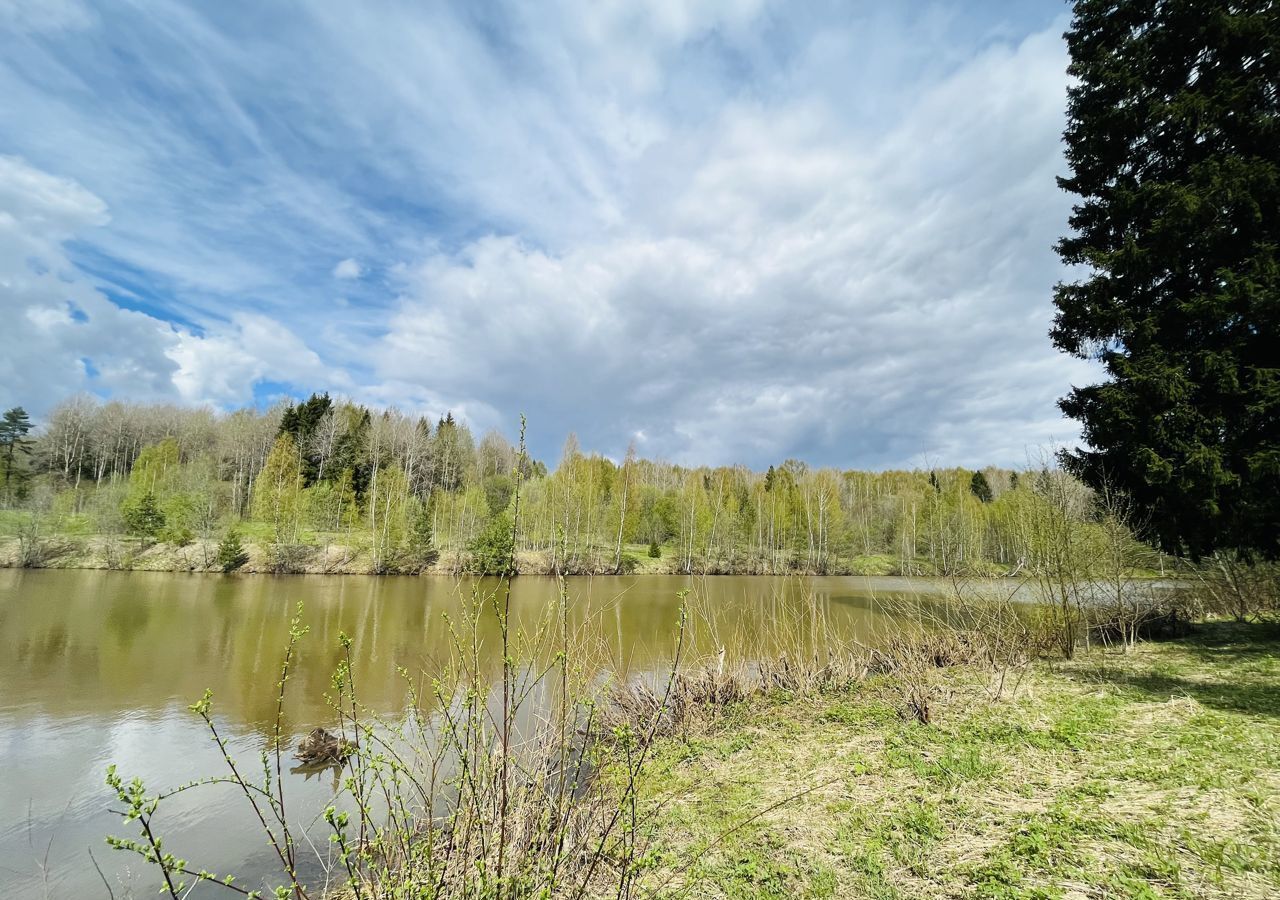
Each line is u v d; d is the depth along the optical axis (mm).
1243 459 9453
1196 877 3213
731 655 9922
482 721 3162
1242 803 3902
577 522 42000
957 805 4473
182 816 6770
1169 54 11367
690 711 7703
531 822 3295
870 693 8242
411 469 61656
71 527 45156
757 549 51594
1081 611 9984
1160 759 4793
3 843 6402
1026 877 3441
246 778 7711
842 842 4152
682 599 3688
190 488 45375
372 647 15945
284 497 43406
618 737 3395
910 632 10430
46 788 7762
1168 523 10812
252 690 12023
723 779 5613
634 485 54812
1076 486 11641
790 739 6613
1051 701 6762
